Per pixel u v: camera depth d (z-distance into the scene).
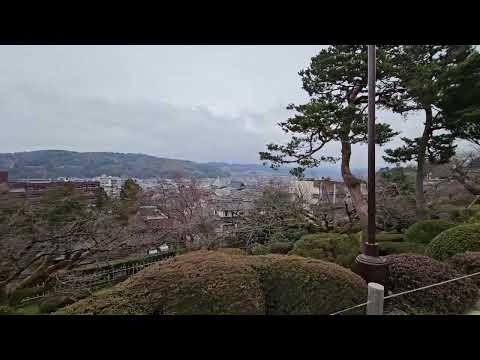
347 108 5.23
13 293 6.42
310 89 6.78
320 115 5.04
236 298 1.82
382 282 2.88
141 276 1.98
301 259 2.30
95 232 7.43
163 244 9.74
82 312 1.64
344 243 5.00
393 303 2.80
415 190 9.20
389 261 3.15
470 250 3.57
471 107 6.85
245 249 7.88
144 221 10.35
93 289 6.92
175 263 2.11
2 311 5.79
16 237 5.98
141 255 9.15
